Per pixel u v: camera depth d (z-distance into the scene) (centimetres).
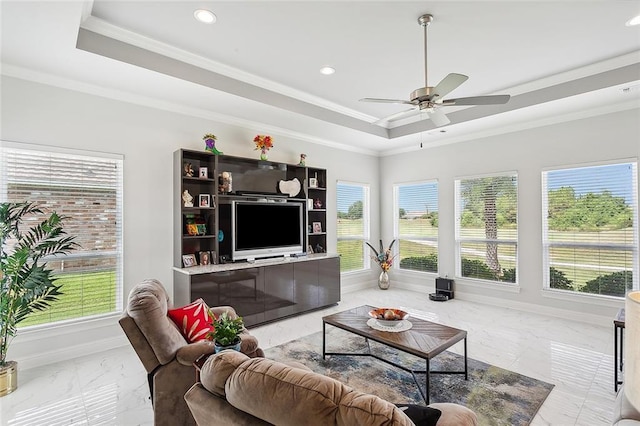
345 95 421
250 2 238
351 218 602
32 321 301
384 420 85
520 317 433
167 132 380
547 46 302
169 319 233
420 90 261
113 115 342
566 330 383
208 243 413
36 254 270
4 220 251
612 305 390
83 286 327
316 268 471
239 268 385
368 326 278
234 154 439
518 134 465
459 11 249
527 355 316
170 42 294
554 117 428
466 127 478
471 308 477
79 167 325
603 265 399
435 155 561
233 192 427
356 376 277
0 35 238
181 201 375
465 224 528
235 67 343
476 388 257
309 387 97
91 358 313
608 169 395
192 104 384
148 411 229
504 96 260
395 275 623
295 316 445
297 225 488
